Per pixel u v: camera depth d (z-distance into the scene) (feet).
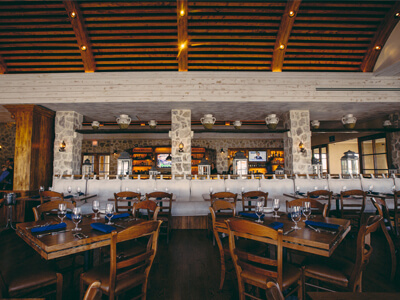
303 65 20.88
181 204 17.24
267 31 18.52
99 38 18.75
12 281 5.95
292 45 19.45
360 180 19.88
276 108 22.75
